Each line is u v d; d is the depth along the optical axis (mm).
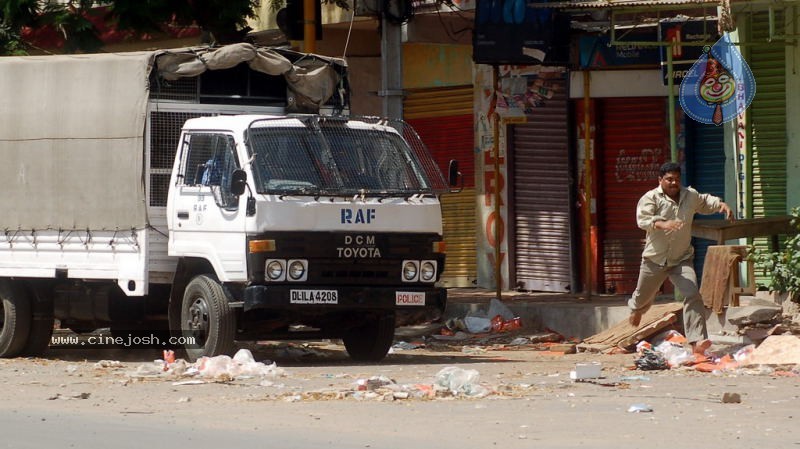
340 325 37375
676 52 42750
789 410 25750
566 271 50938
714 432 22859
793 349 34281
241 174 33688
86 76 37125
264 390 29500
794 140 43531
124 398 28266
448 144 55344
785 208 43938
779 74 43719
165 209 36062
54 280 39125
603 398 27672
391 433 22891
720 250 39062
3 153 38656
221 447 21359
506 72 52281
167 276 36094
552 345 40969
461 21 52875
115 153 36281
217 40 50625
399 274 35250
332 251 34344
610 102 49781
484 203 53688
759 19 43500
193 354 35062
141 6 49500
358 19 53531
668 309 39844
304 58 38281
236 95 37500
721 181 47250
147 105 35844
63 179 37375
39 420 24859
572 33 45031
